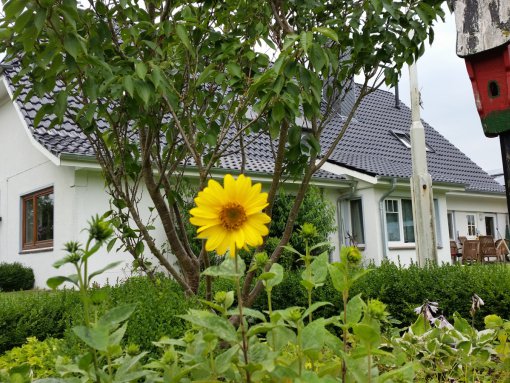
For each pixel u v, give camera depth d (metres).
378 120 16.91
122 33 2.98
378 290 4.47
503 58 1.48
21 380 1.14
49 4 2.06
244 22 3.19
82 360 1.07
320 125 3.15
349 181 12.05
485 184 16.53
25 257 9.91
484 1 1.52
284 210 9.64
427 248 6.90
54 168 8.90
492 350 1.98
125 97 2.67
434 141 18.00
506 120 1.49
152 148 3.49
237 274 1.23
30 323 4.13
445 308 4.31
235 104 3.14
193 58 3.03
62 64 2.29
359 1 3.13
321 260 1.40
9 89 9.26
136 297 3.09
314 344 1.21
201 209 1.17
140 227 3.12
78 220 8.11
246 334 1.18
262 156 11.13
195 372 1.21
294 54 2.31
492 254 14.14
